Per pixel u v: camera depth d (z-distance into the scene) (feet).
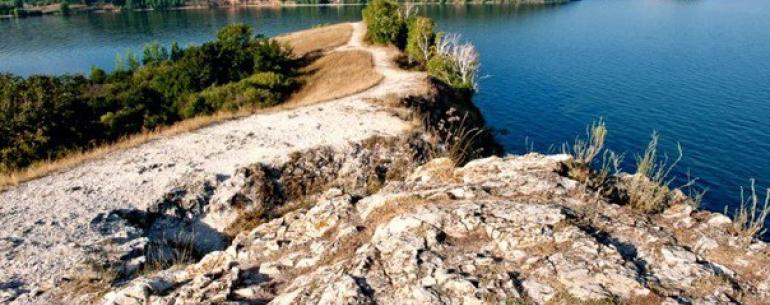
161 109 136.15
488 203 33.17
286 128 84.64
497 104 231.50
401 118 89.86
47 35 553.23
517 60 333.83
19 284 38.78
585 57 336.70
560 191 34.24
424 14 614.34
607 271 25.50
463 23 526.98
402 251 29.45
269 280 32.48
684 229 29.37
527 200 33.53
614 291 24.35
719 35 414.82
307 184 67.82
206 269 36.42
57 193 59.72
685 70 286.46
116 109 135.64
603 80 270.05
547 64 317.63
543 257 27.30
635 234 28.78
